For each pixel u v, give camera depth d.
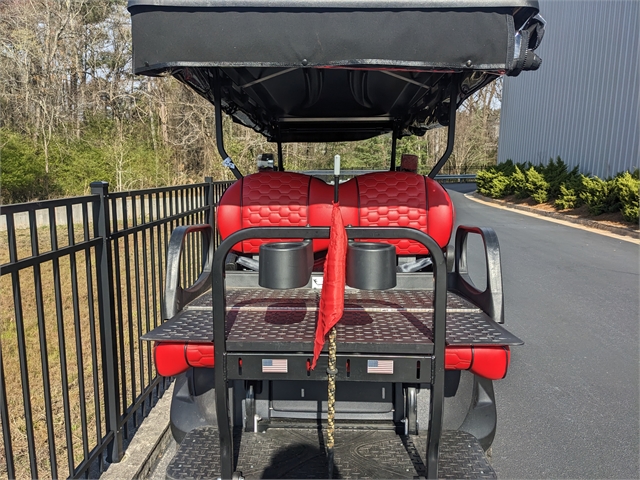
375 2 2.01
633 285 6.80
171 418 2.47
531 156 22.02
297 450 2.24
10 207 1.95
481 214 16.28
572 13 18.06
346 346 1.86
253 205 2.86
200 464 2.12
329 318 1.71
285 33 2.03
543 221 14.27
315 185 2.90
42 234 12.33
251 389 2.35
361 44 2.03
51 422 2.24
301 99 3.94
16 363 4.59
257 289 2.74
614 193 12.97
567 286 6.75
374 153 19.61
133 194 3.12
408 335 1.97
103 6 23.92
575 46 17.91
